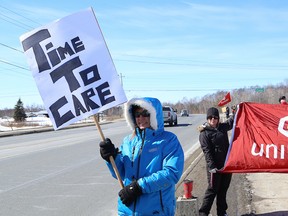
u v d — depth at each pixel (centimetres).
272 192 730
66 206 738
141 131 335
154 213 319
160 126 329
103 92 331
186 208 547
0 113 14038
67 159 1385
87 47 335
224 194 592
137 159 328
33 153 1606
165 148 323
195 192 772
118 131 3022
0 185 937
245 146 562
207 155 567
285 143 549
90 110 330
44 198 802
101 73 333
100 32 335
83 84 332
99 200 782
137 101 327
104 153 331
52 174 1079
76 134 2894
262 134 566
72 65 333
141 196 320
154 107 326
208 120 577
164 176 311
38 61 335
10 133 3456
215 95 11038
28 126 6091
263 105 588
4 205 748
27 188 899
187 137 2195
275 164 550
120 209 335
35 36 336
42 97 333
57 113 332
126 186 313
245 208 636
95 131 3206
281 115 568
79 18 336
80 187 905
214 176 570
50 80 334
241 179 863
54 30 335
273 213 602
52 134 3114
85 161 1322
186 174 980
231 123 601
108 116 9562
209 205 577
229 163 560
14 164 1290
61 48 334
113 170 347
